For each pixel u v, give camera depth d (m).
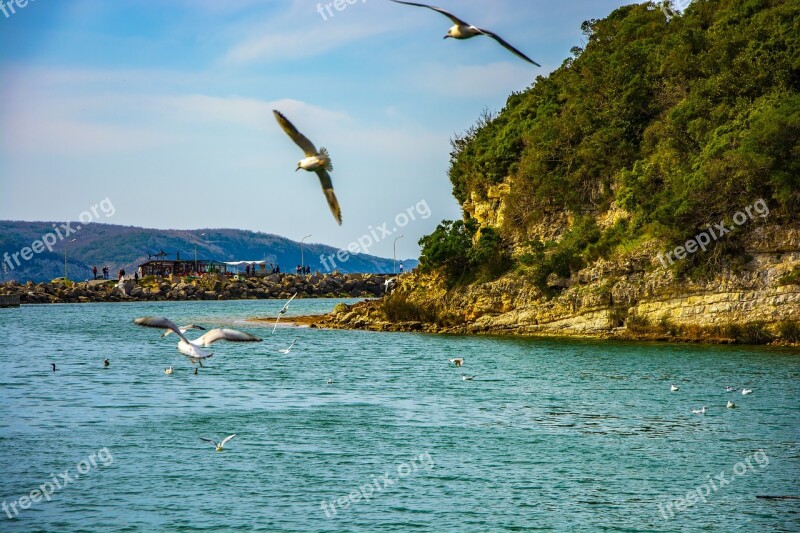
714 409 45.06
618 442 38.16
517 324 84.44
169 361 67.75
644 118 92.06
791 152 70.44
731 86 81.19
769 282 71.75
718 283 73.50
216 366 63.78
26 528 27.69
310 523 28.19
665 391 50.50
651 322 76.50
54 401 48.12
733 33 86.62
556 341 77.25
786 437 38.84
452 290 92.94
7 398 49.19
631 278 78.44
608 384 53.31
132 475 32.94
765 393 49.22
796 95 74.62
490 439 38.66
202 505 29.70
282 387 53.19
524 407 46.03
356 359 67.69
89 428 40.59
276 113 15.95
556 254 83.75
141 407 46.06
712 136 76.75
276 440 38.28
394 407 46.06
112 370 61.94
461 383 54.47
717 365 60.09
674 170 78.38
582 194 90.69
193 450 36.53
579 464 34.75
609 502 30.34
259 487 31.61
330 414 44.09
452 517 28.84
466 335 85.69
